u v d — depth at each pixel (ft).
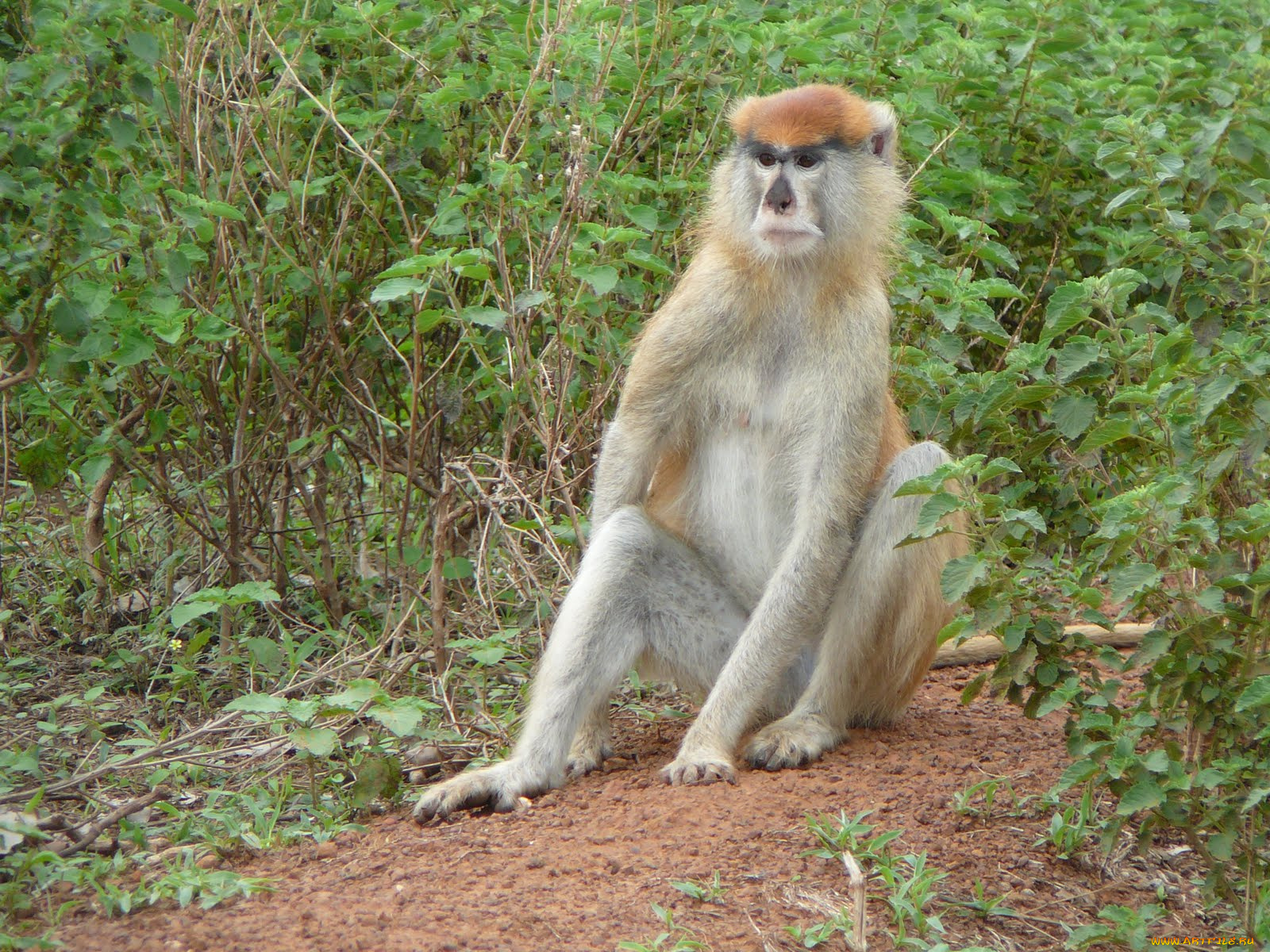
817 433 23.44
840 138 23.48
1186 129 30.32
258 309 27.30
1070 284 21.29
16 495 35.06
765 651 23.03
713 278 23.98
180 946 16.92
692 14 28.58
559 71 27.22
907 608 23.54
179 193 25.35
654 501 25.55
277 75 29.27
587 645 23.09
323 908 17.94
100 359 26.32
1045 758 23.73
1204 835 21.06
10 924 17.67
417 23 27.30
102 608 30.35
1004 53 33.09
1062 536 24.97
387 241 28.81
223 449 30.30
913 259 28.04
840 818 20.56
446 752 24.38
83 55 24.29
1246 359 19.76
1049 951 18.48
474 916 17.60
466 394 30.40
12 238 25.23
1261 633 19.24
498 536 29.58
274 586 29.99
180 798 22.70
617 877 18.79
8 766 22.18
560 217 26.35
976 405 23.17
